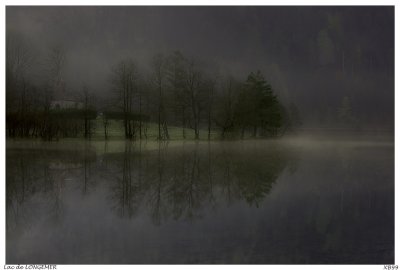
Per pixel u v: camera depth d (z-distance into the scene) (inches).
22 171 1353.3
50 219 764.0
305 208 853.2
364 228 711.1
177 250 594.6
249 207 862.5
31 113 3152.1
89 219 765.3
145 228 703.7
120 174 1314.0
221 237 654.5
